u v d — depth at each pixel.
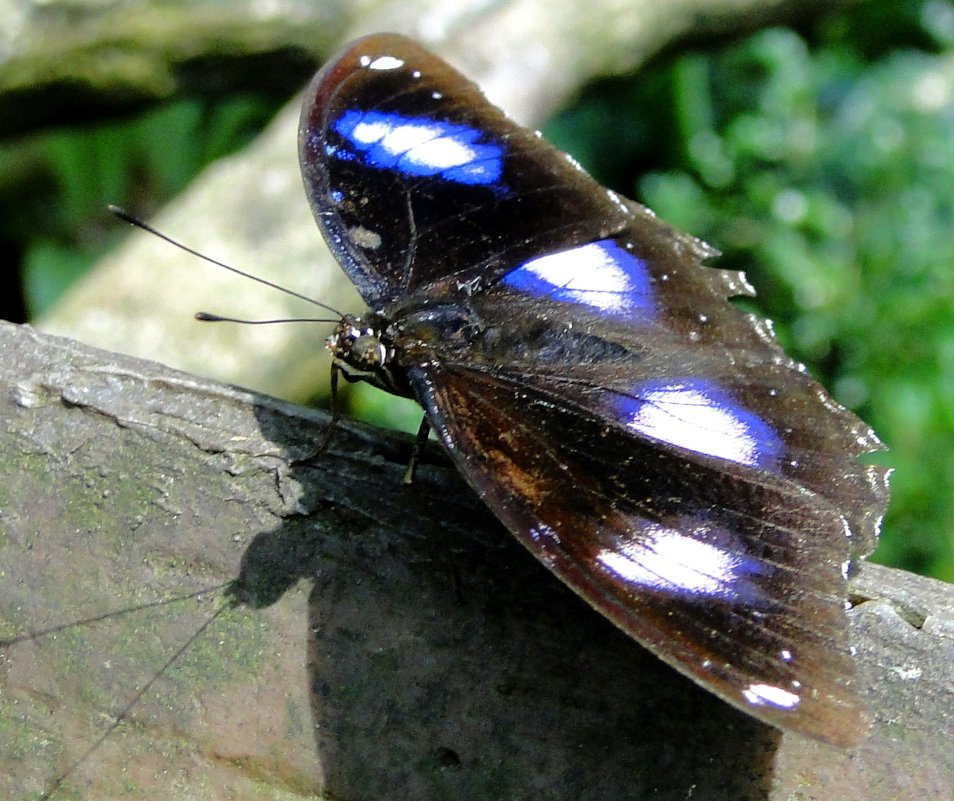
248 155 0.23
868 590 0.14
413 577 0.14
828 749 0.14
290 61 0.29
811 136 0.34
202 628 0.14
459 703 0.14
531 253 0.17
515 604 0.14
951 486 0.26
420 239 0.16
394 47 0.17
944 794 0.13
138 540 0.15
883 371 0.28
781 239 0.31
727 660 0.12
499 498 0.13
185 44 0.28
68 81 0.27
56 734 0.14
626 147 0.34
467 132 0.17
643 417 0.14
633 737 0.14
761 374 0.15
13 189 0.33
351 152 0.17
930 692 0.14
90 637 0.14
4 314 0.34
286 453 0.15
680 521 0.13
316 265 0.22
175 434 0.15
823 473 0.15
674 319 0.16
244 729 0.14
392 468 0.15
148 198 0.34
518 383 0.15
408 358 0.15
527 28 0.26
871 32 0.38
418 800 0.14
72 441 0.15
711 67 0.35
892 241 0.31
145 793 0.14
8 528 0.15
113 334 0.21
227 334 0.21
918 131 0.34
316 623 0.14
